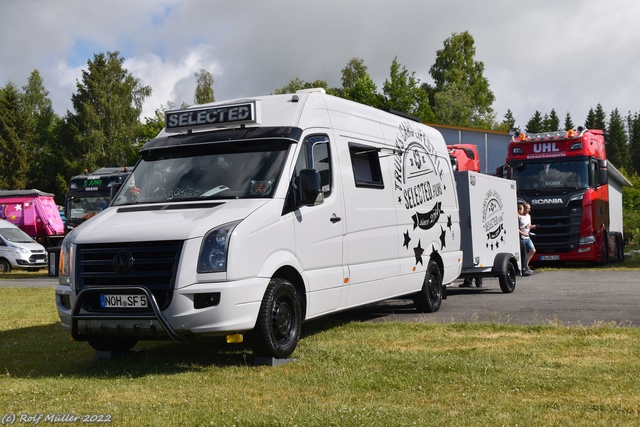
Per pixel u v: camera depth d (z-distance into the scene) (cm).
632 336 885
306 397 625
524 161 2414
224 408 591
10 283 2428
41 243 3719
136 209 842
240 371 750
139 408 595
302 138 886
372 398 616
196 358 840
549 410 562
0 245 3197
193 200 838
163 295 746
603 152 2506
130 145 7181
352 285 955
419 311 1211
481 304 1320
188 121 919
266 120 896
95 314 762
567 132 2384
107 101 7362
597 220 2362
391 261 1065
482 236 1494
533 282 1800
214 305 736
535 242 2361
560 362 739
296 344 827
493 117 8494
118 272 756
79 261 781
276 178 838
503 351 805
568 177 2361
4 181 7575
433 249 1219
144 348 930
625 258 3147
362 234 985
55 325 1196
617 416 542
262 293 773
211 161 877
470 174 1456
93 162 7138
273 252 799
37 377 760
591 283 1722
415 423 527
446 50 8594
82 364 835
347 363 762
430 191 1228
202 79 7788
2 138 7600
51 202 3781
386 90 5353
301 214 854
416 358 771
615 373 686
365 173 1019
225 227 754
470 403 588
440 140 1330
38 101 8819
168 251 746
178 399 628
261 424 536
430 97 8606
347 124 998
